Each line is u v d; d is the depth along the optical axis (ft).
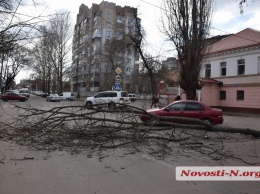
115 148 23.56
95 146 23.72
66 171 16.69
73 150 22.35
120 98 77.25
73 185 14.26
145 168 17.80
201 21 60.80
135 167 17.99
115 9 221.46
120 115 30.07
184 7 61.16
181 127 29.25
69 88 278.26
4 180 14.78
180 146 25.07
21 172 16.24
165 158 20.59
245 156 21.98
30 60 166.30
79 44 219.41
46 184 14.30
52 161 18.92
